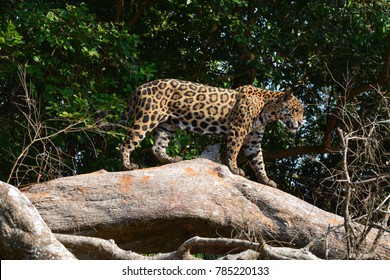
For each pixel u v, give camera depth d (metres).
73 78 16.19
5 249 8.84
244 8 18.84
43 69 15.96
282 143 20.39
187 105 12.36
